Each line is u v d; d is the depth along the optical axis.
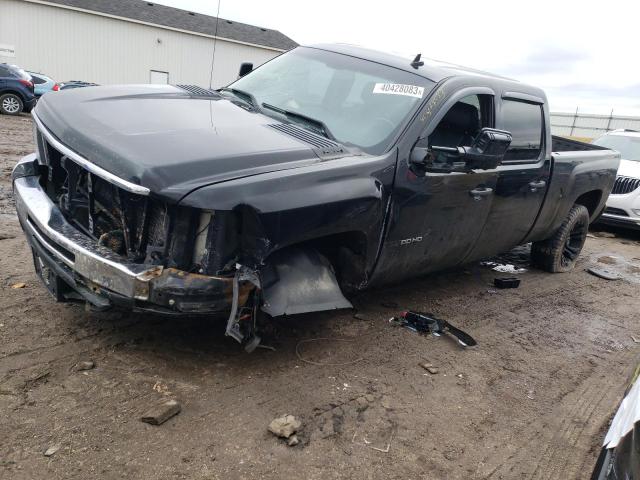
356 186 3.27
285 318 4.13
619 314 5.71
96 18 32.38
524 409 3.50
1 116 17.30
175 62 35.38
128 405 2.83
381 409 3.20
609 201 9.88
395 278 4.16
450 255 4.54
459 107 4.22
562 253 6.82
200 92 4.14
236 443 2.69
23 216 3.31
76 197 3.21
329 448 2.78
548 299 5.82
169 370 3.20
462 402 3.45
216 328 3.74
